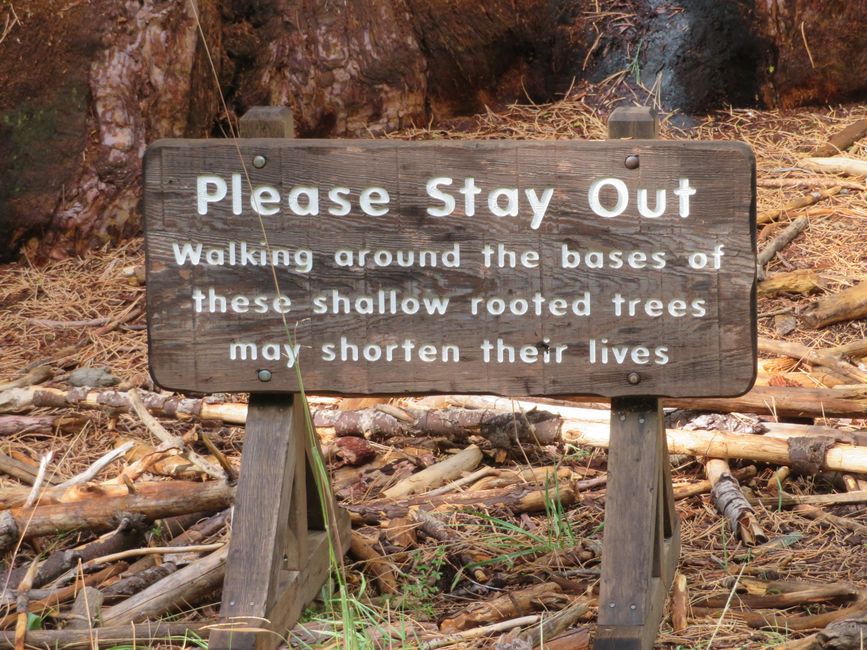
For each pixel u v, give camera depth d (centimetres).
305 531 347
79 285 699
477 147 313
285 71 834
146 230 325
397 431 484
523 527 413
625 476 320
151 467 442
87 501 402
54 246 741
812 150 810
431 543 398
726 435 448
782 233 692
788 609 348
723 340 312
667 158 306
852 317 588
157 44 753
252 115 330
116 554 372
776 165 789
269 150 319
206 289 327
